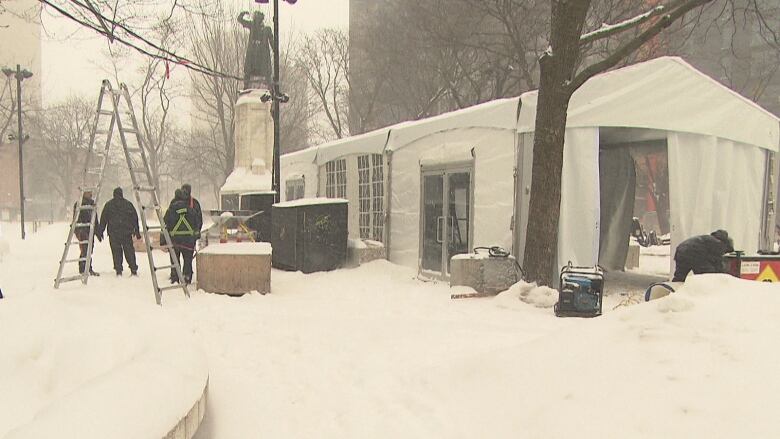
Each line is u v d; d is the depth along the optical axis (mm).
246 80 20797
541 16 20516
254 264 8688
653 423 2371
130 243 10211
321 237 11703
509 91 24281
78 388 2387
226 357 5199
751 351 2623
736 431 2146
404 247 12094
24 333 2688
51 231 26703
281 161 20094
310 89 41000
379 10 29688
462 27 22250
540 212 8195
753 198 9750
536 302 7590
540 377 3264
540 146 8195
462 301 8102
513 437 2846
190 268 9508
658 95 8727
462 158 10258
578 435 2504
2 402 2277
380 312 7270
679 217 8836
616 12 18469
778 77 30797
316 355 5270
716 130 9023
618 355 3031
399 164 12312
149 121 44750
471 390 3678
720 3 18016
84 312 3334
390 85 30859
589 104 8633
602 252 12492
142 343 3143
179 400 2508
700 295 3424
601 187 12414
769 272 6277
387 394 4066
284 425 3551
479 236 9844
